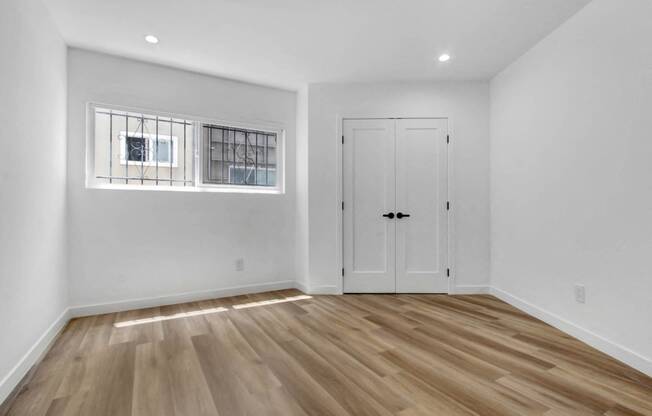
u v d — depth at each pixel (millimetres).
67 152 2764
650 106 1814
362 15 2371
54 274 2422
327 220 3619
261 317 2834
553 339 2328
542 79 2713
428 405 1541
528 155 2898
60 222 2572
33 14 2049
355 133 3641
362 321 2727
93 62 2885
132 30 2555
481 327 2576
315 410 1507
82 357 2059
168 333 2461
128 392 1659
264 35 2643
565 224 2453
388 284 3617
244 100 3611
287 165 3875
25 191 1922
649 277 1825
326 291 3604
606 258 2098
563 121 2467
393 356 2068
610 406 1528
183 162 3391
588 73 2232
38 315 2098
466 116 3576
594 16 2180
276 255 3811
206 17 2387
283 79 3535
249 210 3646
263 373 1854
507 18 2408
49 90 2334
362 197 3631
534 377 1798
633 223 1915
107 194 2924
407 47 2848
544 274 2697
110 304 2930
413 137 3619
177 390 1678
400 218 3609
